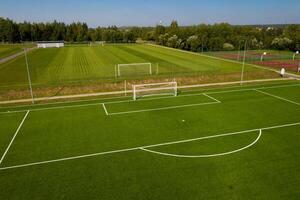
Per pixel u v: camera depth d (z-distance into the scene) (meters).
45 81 34.66
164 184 12.77
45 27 124.12
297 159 14.89
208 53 70.75
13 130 19.38
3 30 106.62
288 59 56.72
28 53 69.12
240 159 14.98
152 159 15.12
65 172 13.90
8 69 44.00
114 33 122.38
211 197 11.80
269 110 23.12
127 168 14.21
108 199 11.74
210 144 16.89
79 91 30.39
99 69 43.72
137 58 58.22
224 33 94.19
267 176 13.30
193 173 13.65
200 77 36.72
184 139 17.66
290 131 18.70
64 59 56.84
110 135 18.38
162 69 43.50
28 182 13.08
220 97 27.38
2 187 12.71
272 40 82.44
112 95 28.83
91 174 13.69
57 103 25.70
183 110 23.39
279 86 31.70
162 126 19.84
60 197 11.92
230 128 19.34
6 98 27.81
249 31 96.50
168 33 99.94
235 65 47.50
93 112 23.05
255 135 18.12
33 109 23.98
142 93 29.39
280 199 11.62
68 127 19.84
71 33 127.81
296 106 24.12
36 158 15.38
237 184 12.70
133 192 12.20
